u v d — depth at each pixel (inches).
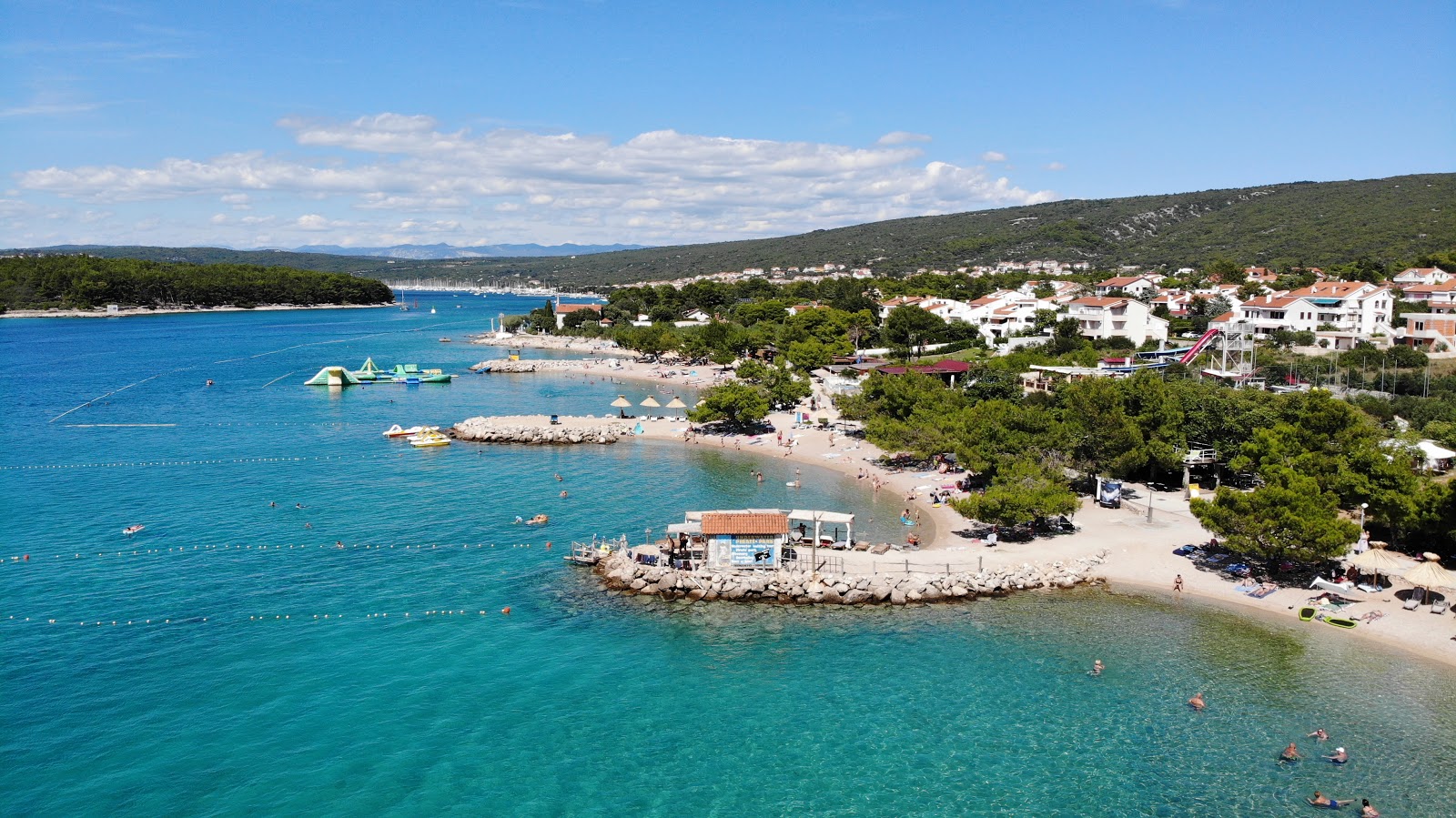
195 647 2672.2
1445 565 3080.7
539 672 2564.0
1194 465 4269.2
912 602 3056.1
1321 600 2935.5
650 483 4645.7
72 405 7204.7
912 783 2042.3
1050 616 2930.6
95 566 3321.9
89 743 2153.1
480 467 5024.6
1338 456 3454.7
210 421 6491.1
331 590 3129.9
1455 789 1984.5
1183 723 2269.9
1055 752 2155.5
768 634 2822.3
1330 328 7101.4
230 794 1974.7
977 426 4365.2
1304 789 1996.8
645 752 2171.5
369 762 2110.0
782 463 5172.2
